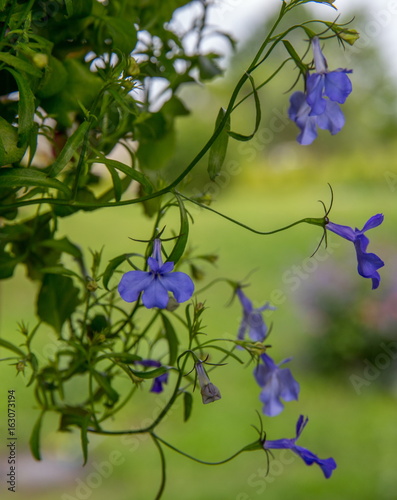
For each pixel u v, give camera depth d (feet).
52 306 0.96
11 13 0.79
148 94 0.99
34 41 0.86
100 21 0.89
